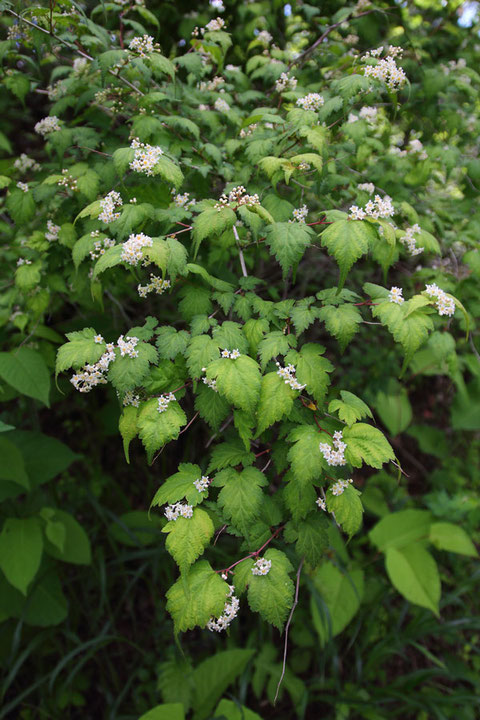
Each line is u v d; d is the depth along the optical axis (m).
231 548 0.82
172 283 0.49
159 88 0.61
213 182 0.63
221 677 0.72
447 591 0.95
